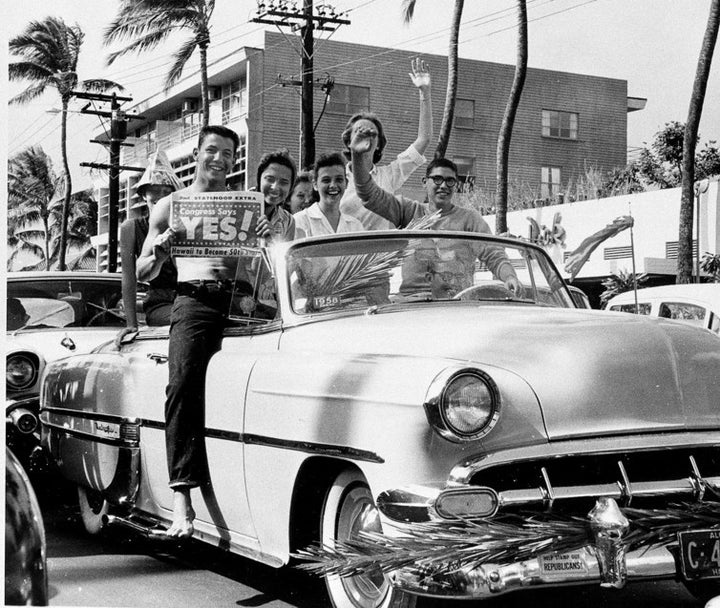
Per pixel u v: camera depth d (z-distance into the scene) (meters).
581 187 26.55
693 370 3.63
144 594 4.34
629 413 3.45
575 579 3.12
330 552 3.24
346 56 35.53
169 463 4.41
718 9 18.17
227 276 4.62
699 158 26.08
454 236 4.65
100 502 5.58
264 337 4.32
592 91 38.38
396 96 36.22
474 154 37.41
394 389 3.39
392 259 4.47
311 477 3.84
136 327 5.53
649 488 3.35
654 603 4.07
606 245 21.50
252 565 4.93
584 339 3.60
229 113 36.53
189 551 5.28
